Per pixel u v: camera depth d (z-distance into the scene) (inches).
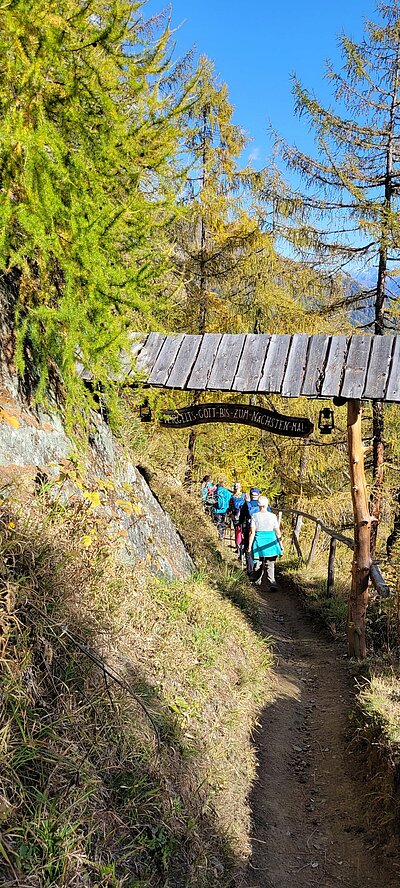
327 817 173.6
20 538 128.4
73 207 137.1
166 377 274.8
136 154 145.1
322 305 513.3
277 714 234.5
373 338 274.8
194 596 240.1
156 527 269.6
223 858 138.4
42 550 134.1
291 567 502.3
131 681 146.3
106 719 123.5
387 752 173.2
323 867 153.9
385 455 514.6
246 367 272.8
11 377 178.1
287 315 525.7
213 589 296.7
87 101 144.7
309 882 148.5
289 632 348.8
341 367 266.1
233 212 517.0
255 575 438.3
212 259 539.2
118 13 133.3
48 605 124.2
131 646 165.2
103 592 166.2
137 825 112.2
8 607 109.8
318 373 267.1
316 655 305.9
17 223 148.3
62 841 92.0
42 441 182.9
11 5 118.5
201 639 212.2
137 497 257.3
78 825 98.5
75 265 140.5
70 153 140.0
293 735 221.9
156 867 112.7
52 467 180.9
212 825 142.7
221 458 693.3
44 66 130.4
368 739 190.5
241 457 690.8
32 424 181.0
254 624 317.1
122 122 141.6
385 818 161.3
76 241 137.0
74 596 136.0
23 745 98.6
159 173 152.6
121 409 252.5
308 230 474.3
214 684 199.0
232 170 523.8
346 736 213.5
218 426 631.2
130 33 141.3
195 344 285.6
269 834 163.6
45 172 128.7
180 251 509.7
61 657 121.8
